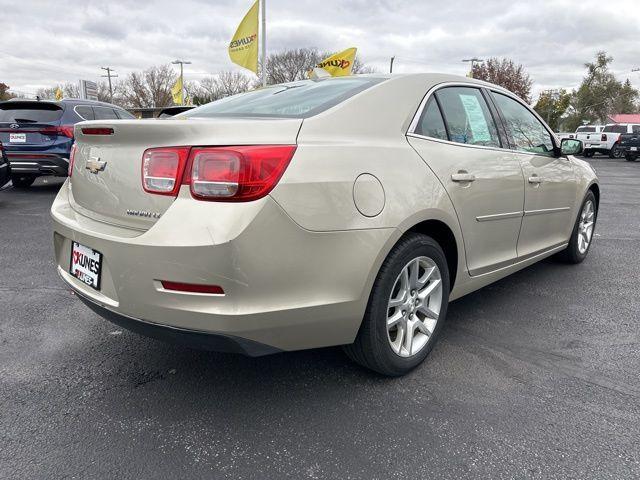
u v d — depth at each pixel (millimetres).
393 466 1990
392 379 2646
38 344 3045
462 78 3232
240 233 1934
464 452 2072
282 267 2045
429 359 2865
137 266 2049
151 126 2096
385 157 2410
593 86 57375
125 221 2217
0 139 8844
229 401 2441
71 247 2557
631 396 2490
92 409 2365
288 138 2129
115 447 2092
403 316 2604
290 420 2287
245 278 1973
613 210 8586
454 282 2943
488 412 2350
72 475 1926
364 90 2617
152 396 2480
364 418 2303
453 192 2734
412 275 2611
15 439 2131
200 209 1972
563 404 2416
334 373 2707
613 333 3246
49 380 2621
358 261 2236
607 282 4316
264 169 1994
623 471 1962
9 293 3938
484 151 3092
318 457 2041
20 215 7188
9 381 2607
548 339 3146
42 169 8969
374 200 2289
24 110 9070
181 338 2074
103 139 2324
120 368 2754
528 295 3969
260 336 2070
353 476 1937
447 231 2805
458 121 3006
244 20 14719
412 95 2760
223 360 2850
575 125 57438
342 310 2234
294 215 2047
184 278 1969
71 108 9359
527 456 2047
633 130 28672
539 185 3658
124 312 2156
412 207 2447
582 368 2771
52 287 4094
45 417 2293
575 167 4410
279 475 1941
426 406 2398
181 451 2072
